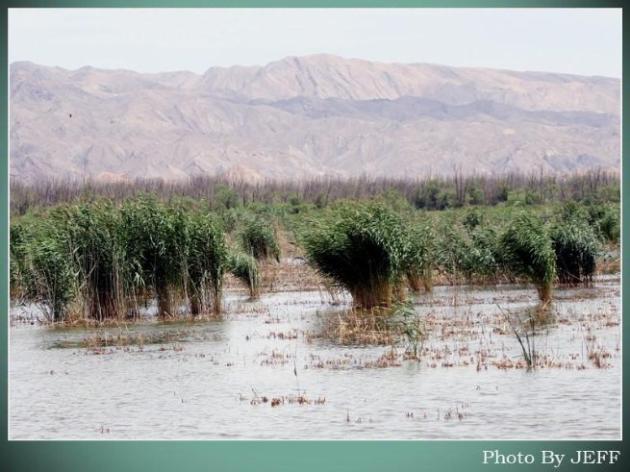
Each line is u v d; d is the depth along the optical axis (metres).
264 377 37.72
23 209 168.75
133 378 38.19
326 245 53.00
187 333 48.22
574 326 47.34
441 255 65.88
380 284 52.69
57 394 35.94
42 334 49.06
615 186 164.50
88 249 52.25
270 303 59.56
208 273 54.28
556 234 63.56
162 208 53.62
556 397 33.81
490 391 34.69
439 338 44.78
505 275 65.38
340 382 36.53
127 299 52.78
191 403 34.22
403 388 35.38
